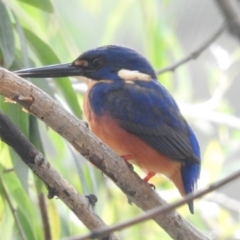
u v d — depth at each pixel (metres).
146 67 10.28
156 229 12.99
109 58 10.11
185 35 17.66
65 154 11.94
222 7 9.70
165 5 13.34
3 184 9.98
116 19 13.84
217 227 12.78
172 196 12.72
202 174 12.80
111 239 8.22
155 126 9.76
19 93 7.69
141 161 9.79
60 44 12.25
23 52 9.77
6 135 7.89
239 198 17.12
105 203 13.05
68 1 16.23
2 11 9.78
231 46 18.34
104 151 8.24
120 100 9.81
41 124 11.73
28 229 10.19
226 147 13.64
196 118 13.81
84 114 10.12
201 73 18.28
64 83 10.28
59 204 11.47
